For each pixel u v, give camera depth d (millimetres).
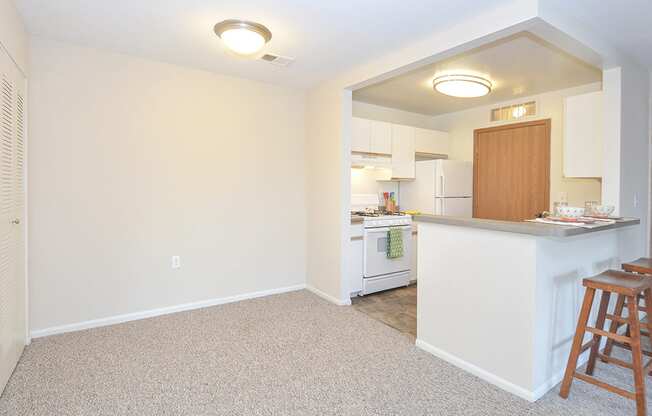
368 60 3145
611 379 2225
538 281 2002
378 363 2430
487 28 2273
